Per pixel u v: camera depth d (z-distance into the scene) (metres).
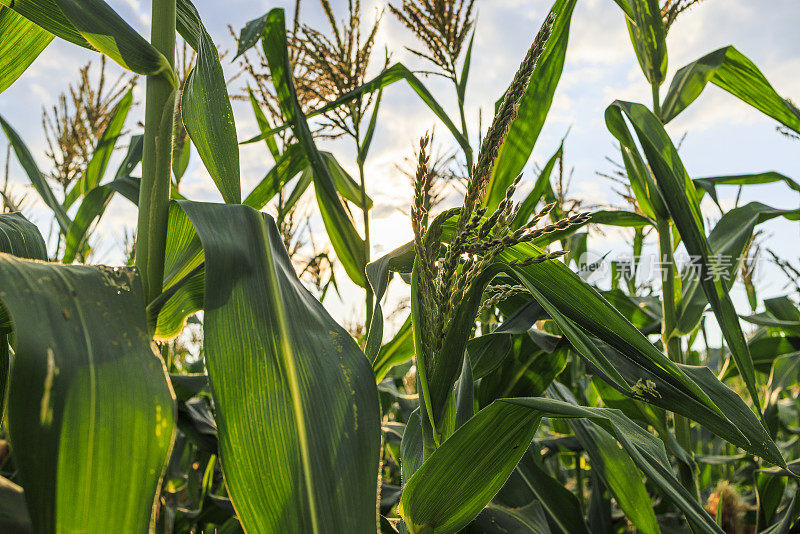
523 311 1.67
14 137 1.98
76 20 0.84
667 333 1.98
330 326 0.80
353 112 2.31
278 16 2.01
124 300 0.61
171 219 1.09
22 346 0.48
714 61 2.10
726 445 3.65
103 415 0.49
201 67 1.13
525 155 1.79
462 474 0.87
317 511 0.58
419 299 0.93
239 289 0.72
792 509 1.81
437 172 2.32
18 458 0.44
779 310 2.67
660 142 1.75
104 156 2.66
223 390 0.62
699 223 1.64
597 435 1.48
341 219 2.07
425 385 0.92
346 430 0.66
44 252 1.18
